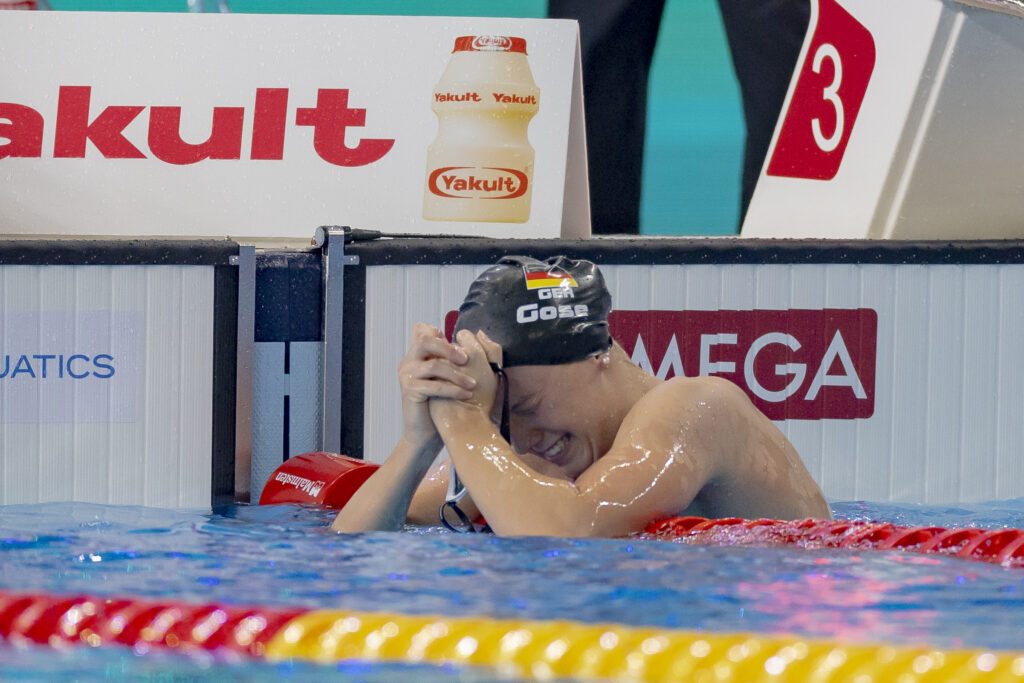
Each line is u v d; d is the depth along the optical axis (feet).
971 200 41.37
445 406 26.27
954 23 39.34
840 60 44.14
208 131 42.01
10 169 41.42
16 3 46.19
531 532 24.76
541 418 26.73
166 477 38.42
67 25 42.06
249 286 38.47
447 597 20.38
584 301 26.78
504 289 26.58
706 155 50.98
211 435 38.58
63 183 41.57
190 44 42.29
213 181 42.01
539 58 42.47
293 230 41.98
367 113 42.27
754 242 39.83
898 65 41.19
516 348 26.27
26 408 37.76
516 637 18.61
